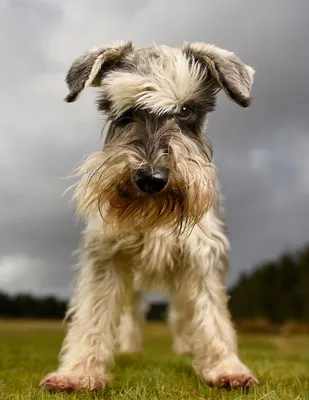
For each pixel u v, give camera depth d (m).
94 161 0.38
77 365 0.37
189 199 0.36
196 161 0.37
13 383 0.38
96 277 0.40
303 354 0.83
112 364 0.39
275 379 0.39
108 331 0.39
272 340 1.38
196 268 0.40
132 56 0.43
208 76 0.43
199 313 0.39
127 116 0.40
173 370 0.42
